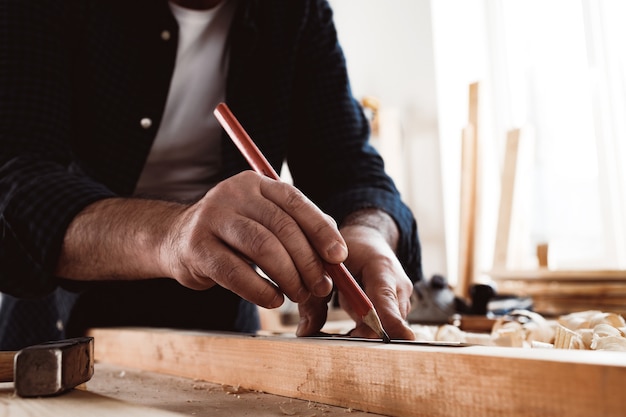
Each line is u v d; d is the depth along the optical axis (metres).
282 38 1.03
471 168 1.94
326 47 1.05
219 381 0.57
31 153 0.74
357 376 0.43
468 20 2.62
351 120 1.03
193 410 0.44
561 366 0.31
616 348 0.51
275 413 0.43
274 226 0.50
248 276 0.50
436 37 2.59
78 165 0.96
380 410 0.41
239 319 1.06
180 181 1.03
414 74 2.64
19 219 0.66
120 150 0.95
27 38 0.79
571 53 2.34
